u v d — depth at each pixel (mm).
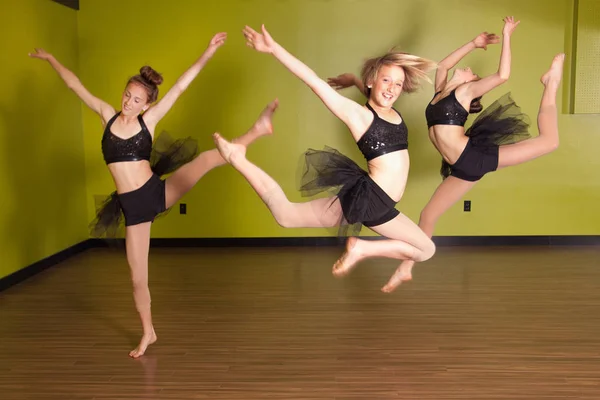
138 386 3088
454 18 6023
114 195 3439
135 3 6102
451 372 3217
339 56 6102
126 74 6180
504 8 5996
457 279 5027
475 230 6289
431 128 3621
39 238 5395
